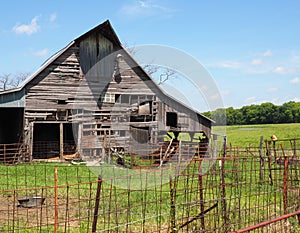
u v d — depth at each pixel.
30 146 23.25
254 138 42.88
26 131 23.33
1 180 15.27
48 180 15.30
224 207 8.23
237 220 9.02
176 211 9.66
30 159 23.12
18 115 25.62
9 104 23.14
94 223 7.46
